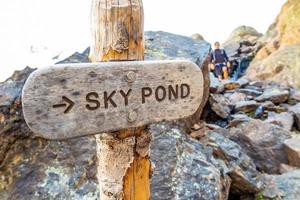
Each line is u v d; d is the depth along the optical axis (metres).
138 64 1.78
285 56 13.15
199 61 5.25
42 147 3.65
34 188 3.37
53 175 3.48
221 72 12.87
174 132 4.09
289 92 8.89
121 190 1.93
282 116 7.11
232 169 4.22
